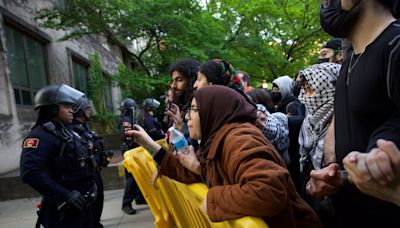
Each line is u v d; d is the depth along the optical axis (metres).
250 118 1.22
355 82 0.92
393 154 0.59
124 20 7.98
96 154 3.28
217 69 1.88
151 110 5.16
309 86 1.59
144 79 8.56
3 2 7.41
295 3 11.91
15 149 7.00
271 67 12.12
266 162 1.00
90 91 13.21
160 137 4.88
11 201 5.43
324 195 0.97
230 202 0.99
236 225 0.98
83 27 9.91
